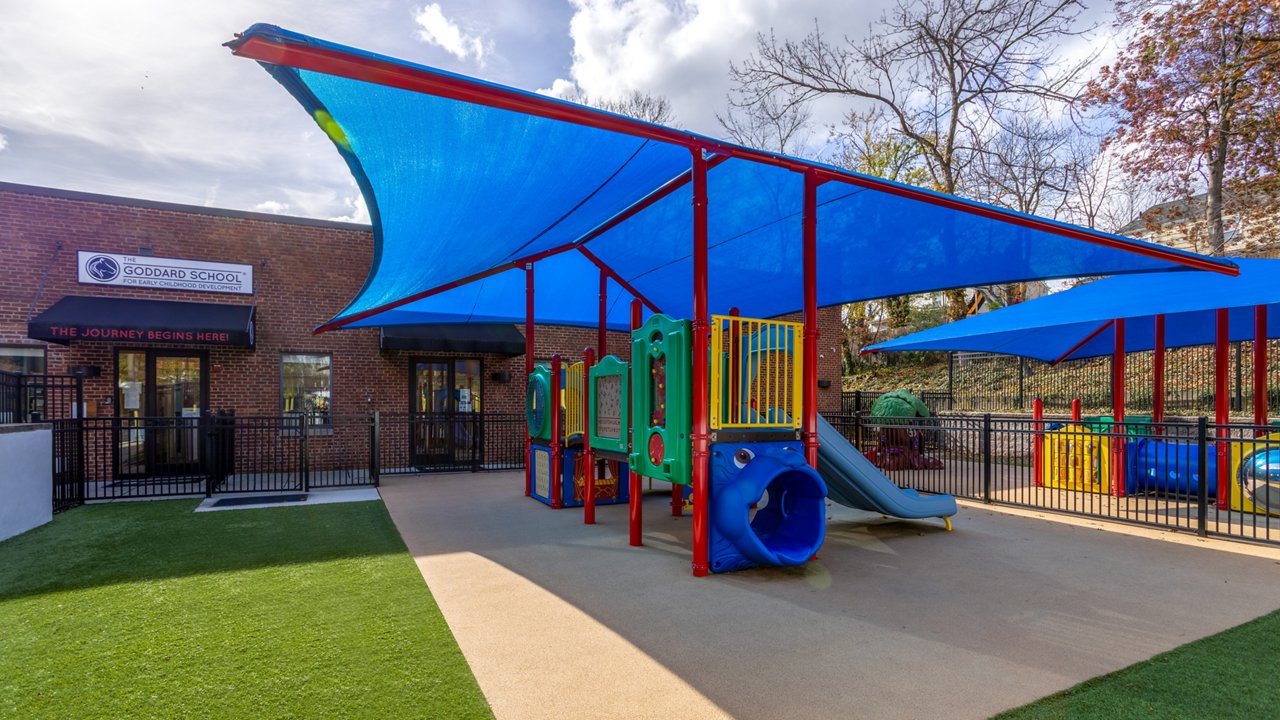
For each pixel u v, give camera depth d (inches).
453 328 554.9
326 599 184.9
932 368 969.5
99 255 461.4
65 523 300.8
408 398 555.2
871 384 1010.7
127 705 119.3
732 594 191.5
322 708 118.2
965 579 208.1
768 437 226.1
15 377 294.5
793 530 235.9
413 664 138.9
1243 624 164.1
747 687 127.9
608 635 157.1
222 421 406.6
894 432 483.8
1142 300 332.2
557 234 332.2
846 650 147.3
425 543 260.4
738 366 247.0
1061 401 670.5
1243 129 601.9
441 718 114.7
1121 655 143.8
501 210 268.5
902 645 150.4
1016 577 210.4
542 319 516.4
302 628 161.2
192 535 274.1
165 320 445.4
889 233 293.7
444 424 568.1
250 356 503.8
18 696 123.2
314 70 124.0
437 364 568.4
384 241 283.9
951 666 138.1
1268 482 256.2
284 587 196.9
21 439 278.5
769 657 143.3
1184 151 637.9
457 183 230.5
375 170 211.6
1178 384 620.1
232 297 498.3
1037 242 276.2
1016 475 460.8
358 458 536.1
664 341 230.7
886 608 178.5
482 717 115.0
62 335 412.8
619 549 250.7
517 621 167.2
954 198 225.8
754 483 209.9
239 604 179.8
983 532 284.0
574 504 353.4
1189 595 189.9
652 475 239.8
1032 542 263.6
